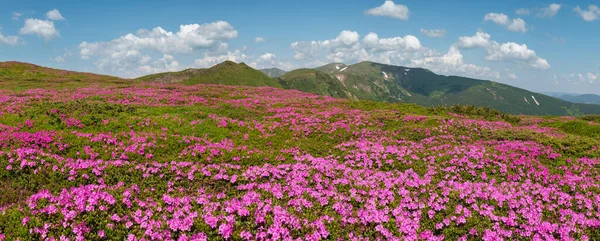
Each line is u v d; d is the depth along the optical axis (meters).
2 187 13.90
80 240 10.20
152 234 10.82
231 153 20.66
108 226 10.98
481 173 19.28
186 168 17.03
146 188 15.00
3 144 18.25
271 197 14.14
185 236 10.78
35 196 11.98
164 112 32.75
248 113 37.69
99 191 12.77
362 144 24.11
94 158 18.75
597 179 18.89
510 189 15.79
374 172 18.34
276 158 20.53
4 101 31.48
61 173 15.02
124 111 30.69
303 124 32.25
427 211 13.34
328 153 23.50
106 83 68.06
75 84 62.84
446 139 27.55
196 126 27.73
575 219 12.69
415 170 19.61
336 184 16.09
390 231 11.95
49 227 10.54
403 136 28.61
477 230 12.02
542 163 21.48
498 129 29.81
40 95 39.12
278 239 10.86
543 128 37.00
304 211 13.06
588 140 24.94
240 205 12.76
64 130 24.19
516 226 12.49
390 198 14.35
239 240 10.92
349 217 12.52
